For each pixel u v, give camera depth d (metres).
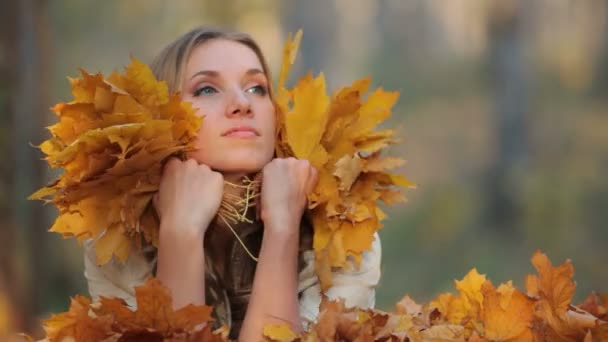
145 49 35.53
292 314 2.95
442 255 20.55
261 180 3.12
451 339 2.77
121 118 2.82
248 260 3.23
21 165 10.12
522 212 21.95
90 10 30.56
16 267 9.39
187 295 2.91
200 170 3.01
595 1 34.84
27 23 10.25
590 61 32.69
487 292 2.79
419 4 42.12
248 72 3.13
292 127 3.12
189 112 2.92
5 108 9.97
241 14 31.41
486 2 24.06
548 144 25.83
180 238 2.94
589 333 2.61
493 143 23.67
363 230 3.07
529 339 2.75
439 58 38.62
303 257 3.20
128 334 2.61
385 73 38.16
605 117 27.92
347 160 3.00
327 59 25.53
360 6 43.16
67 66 26.17
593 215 21.48
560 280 2.79
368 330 2.70
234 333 3.22
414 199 23.73
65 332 2.69
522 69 24.03
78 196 2.89
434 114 30.98
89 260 3.22
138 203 2.98
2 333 7.52
